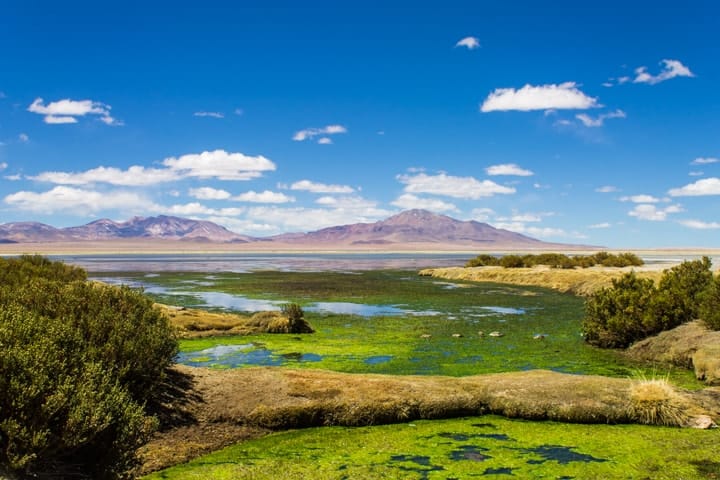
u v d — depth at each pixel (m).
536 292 53.72
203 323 29.70
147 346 14.71
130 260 156.50
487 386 16.61
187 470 11.95
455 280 70.94
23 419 9.41
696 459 12.45
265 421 14.59
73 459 10.23
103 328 14.64
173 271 93.88
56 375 10.38
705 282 27.88
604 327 26.36
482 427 14.73
